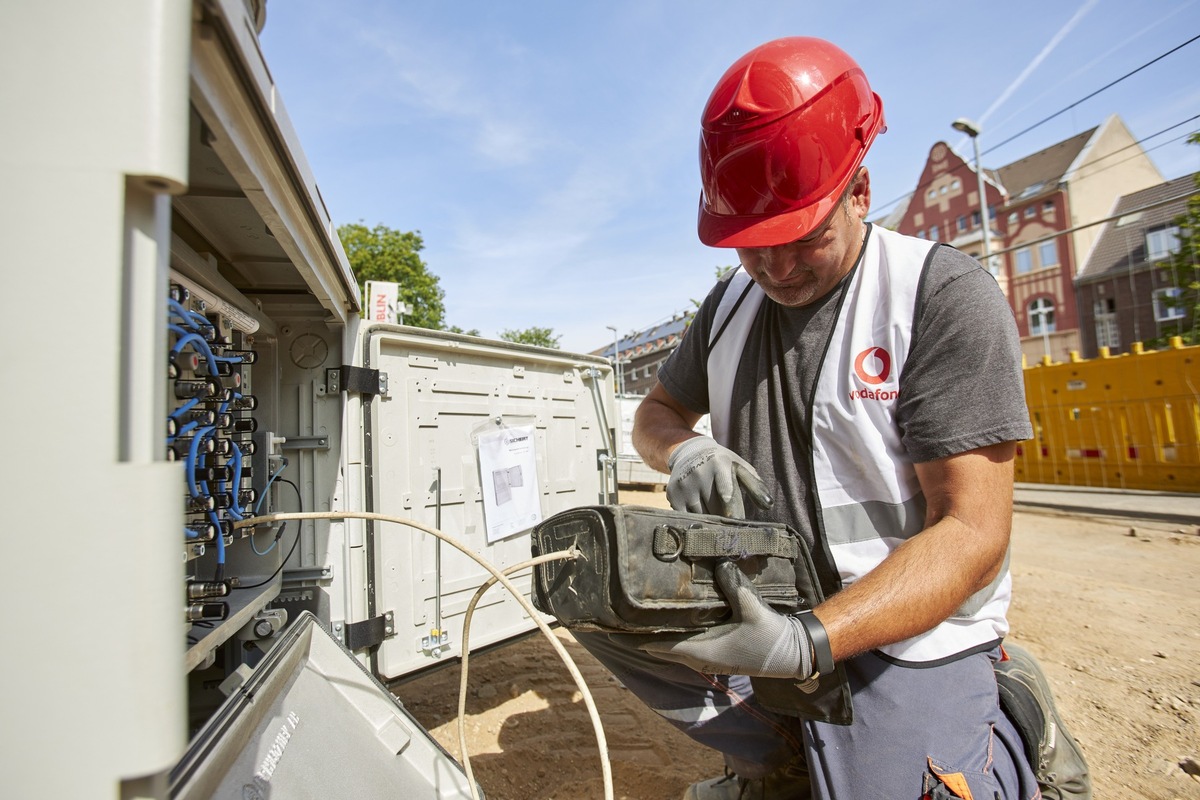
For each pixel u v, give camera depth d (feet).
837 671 4.47
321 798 4.33
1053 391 37.29
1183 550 20.54
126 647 1.92
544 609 4.13
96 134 1.97
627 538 3.59
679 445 5.54
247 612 5.63
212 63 2.74
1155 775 8.03
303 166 4.44
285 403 7.58
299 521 7.47
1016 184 102.01
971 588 4.25
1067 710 9.75
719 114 4.85
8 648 1.86
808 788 5.77
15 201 1.92
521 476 10.05
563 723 9.51
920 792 4.51
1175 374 31.99
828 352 5.15
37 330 1.91
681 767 8.24
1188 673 11.03
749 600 3.95
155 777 2.03
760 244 4.60
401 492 8.35
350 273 6.84
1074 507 28.71
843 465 5.15
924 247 5.03
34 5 1.97
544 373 10.81
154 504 1.99
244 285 7.06
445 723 9.49
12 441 1.88
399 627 8.21
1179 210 78.23
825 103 4.60
